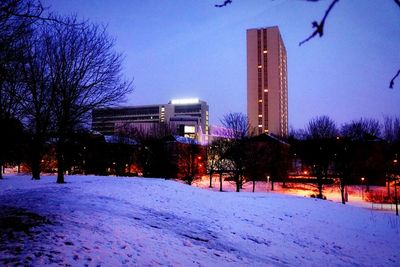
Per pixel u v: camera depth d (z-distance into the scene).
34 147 26.77
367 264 13.83
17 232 9.22
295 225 18.62
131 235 10.92
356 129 55.78
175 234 12.56
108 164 57.84
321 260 13.25
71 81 23.45
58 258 7.54
